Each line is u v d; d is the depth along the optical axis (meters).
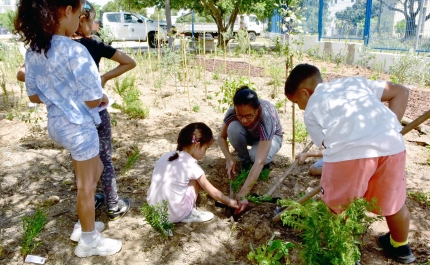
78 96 2.31
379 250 2.77
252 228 2.91
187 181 2.94
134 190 3.62
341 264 2.04
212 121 5.76
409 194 3.51
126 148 4.54
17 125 5.28
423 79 8.90
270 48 16.67
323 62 12.73
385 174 2.32
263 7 15.99
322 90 2.49
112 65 9.15
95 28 3.03
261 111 3.42
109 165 2.99
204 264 2.62
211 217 3.09
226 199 3.06
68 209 3.26
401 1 10.99
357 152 2.26
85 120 2.34
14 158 4.21
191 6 19.05
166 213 2.77
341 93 2.41
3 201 3.40
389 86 2.53
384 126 2.29
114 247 2.70
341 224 2.12
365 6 12.56
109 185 3.01
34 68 2.30
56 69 2.23
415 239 2.89
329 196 2.43
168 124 5.61
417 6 10.46
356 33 13.38
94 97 2.28
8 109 5.91
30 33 2.16
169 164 2.99
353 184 2.31
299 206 2.21
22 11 2.13
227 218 3.21
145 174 3.94
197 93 7.59
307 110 2.47
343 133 2.29
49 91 2.29
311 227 2.16
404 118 5.60
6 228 2.99
